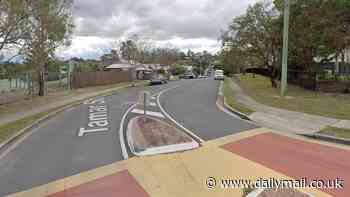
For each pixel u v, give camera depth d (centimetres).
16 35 1722
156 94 2659
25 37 1825
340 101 1792
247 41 2877
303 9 2314
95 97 2527
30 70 2186
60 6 2298
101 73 4147
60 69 3275
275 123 1217
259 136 1004
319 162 731
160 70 7025
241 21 2872
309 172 662
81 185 618
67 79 3375
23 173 701
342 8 2091
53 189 604
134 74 5712
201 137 988
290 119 1284
